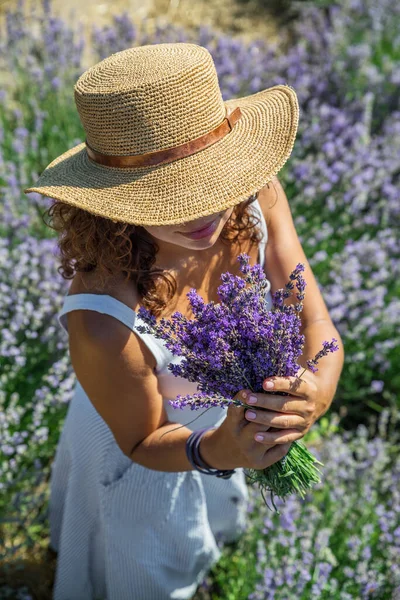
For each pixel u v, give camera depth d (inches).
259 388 59.7
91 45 190.5
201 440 67.6
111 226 61.4
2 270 122.0
